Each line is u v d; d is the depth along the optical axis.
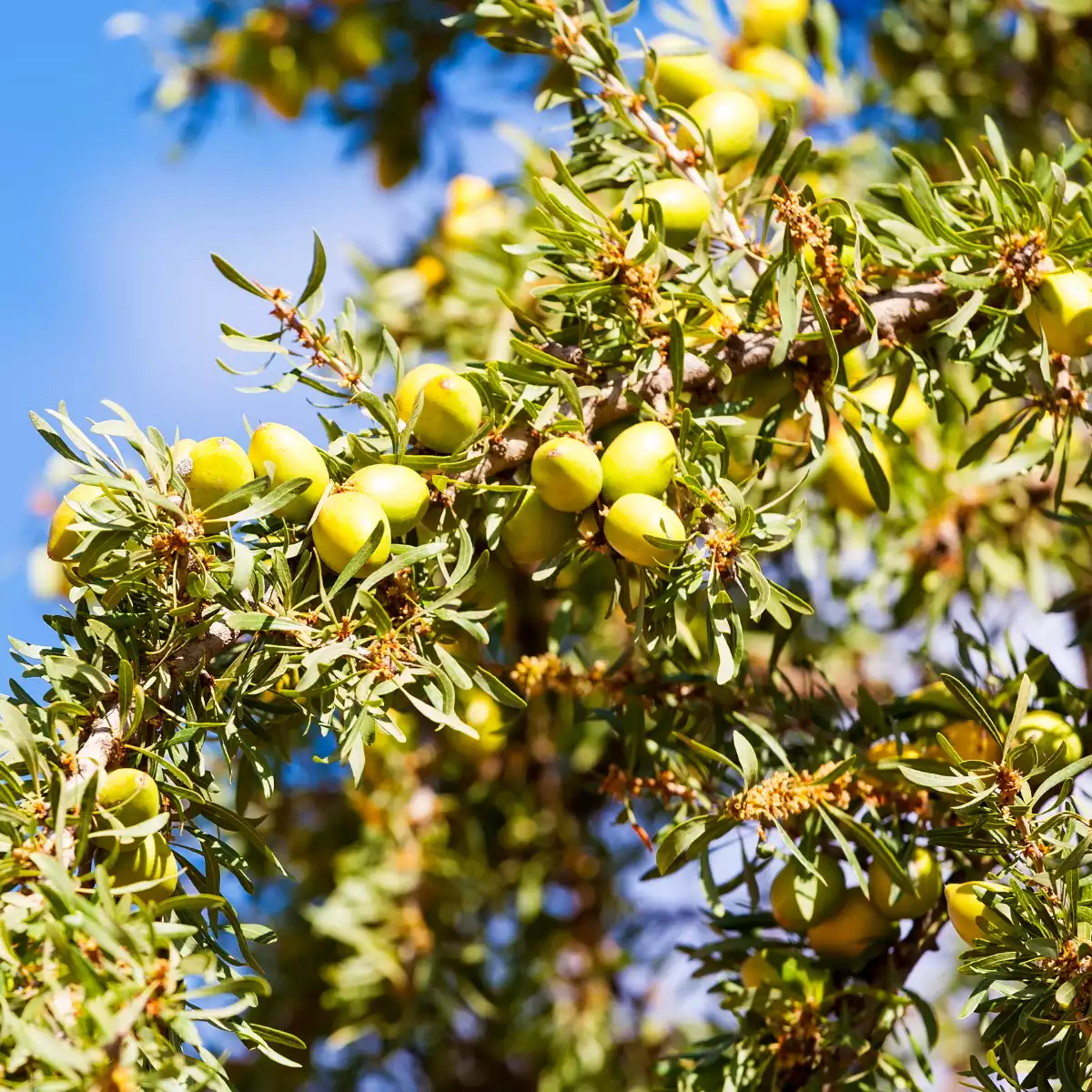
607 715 1.42
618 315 1.34
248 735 1.31
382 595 1.29
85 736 1.26
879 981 1.39
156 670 1.27
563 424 1.31
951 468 1.64
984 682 1.42
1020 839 1.29
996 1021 1.30
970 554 1.64
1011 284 1.34
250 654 1.28
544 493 1.29
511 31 1.67
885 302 1.35
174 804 1.28
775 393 1.36
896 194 1.43
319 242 1.31
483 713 1.56
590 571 1.64
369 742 1.26
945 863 1.40
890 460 1.62
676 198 1.36
